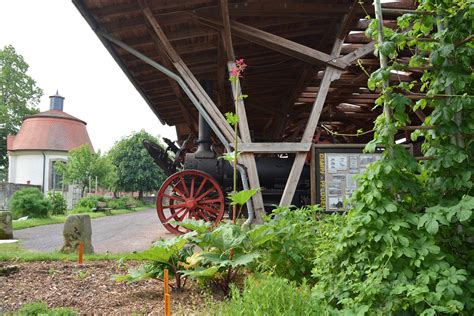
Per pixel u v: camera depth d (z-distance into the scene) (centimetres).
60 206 2094
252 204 766
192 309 347
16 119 4038
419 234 271
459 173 287
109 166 2912
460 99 294
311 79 1097
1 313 336
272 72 1085
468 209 254
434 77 316
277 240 407
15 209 1705
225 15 721
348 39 927
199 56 936
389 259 265
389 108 304
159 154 1130
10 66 4034
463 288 254
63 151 3584
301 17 798
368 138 1512
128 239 984
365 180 291
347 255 297
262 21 822
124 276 396
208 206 934
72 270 520
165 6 723
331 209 764
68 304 369
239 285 393
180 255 414
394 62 312
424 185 303
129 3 725
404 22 324
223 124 785
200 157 971
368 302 261
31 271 512
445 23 312
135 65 966
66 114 3994
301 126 1443
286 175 965
